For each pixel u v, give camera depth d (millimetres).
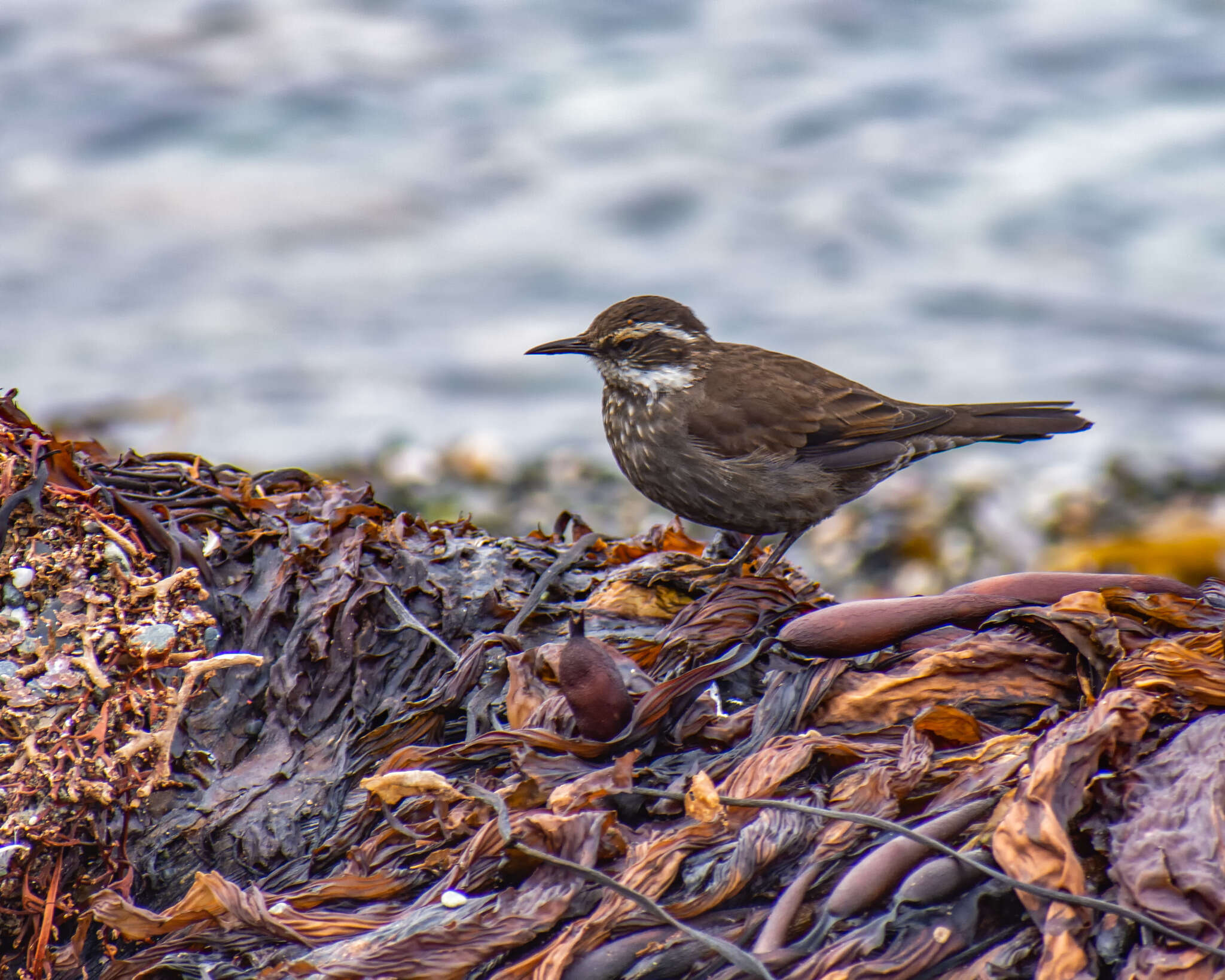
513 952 4309
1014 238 36875
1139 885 4043
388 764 5148
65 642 4977
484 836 4500
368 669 5961
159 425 22031
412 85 49500
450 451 22344
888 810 4547
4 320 31328
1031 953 4102
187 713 5695
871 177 40844
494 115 46844
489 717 5652
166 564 6008
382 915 4500
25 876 4801
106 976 4547
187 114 45562
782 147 43406
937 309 32844
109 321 31516
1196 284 33906
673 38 53875
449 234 38125
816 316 32469
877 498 20859
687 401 9547
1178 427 25828
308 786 5488
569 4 57625
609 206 39656
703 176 41281
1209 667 4785
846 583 19078
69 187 40312
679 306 9984
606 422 10102
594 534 6520
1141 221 37219
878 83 48344
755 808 4578
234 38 53125
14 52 51406
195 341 30312
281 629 6070
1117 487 21766
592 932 4184
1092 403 27172
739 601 5938
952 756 4840
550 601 6730
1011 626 5414
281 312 32438
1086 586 5645
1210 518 20297
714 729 5227
